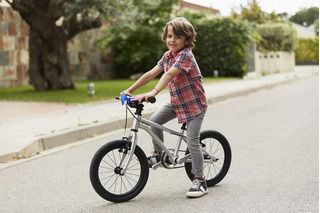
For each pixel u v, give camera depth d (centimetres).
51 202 374
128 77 2188
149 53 1981
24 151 570
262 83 1714
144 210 346
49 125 727
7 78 1622
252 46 2200
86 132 695
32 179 452
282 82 1853
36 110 920
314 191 387
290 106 1046
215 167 423
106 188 382
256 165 493
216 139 420
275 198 370
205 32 2078
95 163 351
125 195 368
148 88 1420
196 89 372
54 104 1014
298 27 2791
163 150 385
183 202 364
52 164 517
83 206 361
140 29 1914
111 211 345
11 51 1633
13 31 1636
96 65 2072
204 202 363
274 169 473
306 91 1430
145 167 378
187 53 356
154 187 413
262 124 794
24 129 693
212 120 859
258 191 392
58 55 1371
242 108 1042
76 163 520
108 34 1980
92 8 1199
